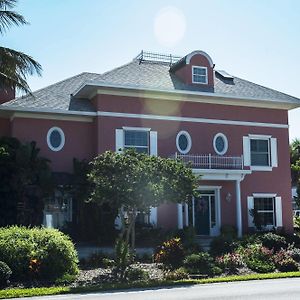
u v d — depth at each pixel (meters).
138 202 16.38
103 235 23.38
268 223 29.31
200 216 27.77
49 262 15.47
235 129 28.95
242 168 28.00
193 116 27.92
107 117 25.86
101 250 19.80
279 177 29.89
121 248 16.05
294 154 46.94
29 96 26.52
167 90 26.64
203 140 27.97
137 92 26.47
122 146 25.97
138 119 26.48
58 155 25.83
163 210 26.39
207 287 13.95
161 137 26.97
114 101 26.11
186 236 24.08
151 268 17.23
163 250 17.95
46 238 15.86
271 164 29.78
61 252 15.72
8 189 22.03
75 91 27.14
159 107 27.11
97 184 16.91
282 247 21.08
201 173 26.33
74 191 23.95
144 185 16.17
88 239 23.83
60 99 26.88
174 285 14.46
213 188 28.08
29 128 25.47
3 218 21.95
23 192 22.14
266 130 29.83
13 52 21.81
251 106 29.58
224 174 27.08
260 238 22.22
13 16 21.94
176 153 25.64
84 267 17.45
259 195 29.16
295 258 19.16
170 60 31.39
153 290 13.48
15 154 22.58
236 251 19.47
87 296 12.48
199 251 19.59
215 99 28.34
